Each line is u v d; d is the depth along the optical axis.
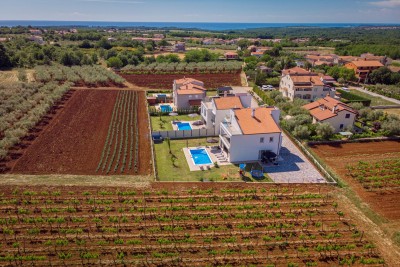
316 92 86.88
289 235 34.06
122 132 61.19
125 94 88.94
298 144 57.34
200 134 60.97
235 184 43.59
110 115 70.75
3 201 37.66
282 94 90.00
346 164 50.59
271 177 46.31
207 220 36.00
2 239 32.00
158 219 35.59
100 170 46.28
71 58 126.00
